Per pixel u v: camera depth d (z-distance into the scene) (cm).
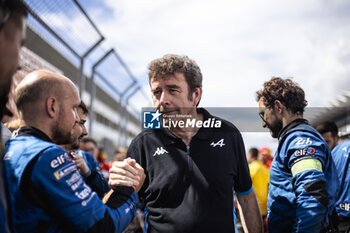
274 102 163
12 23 66
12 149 89
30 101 98
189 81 124
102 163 502
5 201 60
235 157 130
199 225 112
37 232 84
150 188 123
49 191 84
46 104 98
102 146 710
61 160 90
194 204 115
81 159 182
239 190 137
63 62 382
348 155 184
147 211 126
